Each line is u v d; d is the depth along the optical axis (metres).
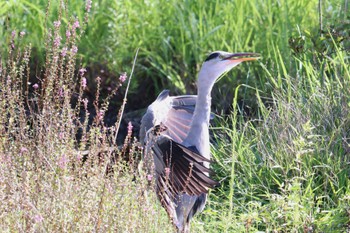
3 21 15.50
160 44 15.80
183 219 10.34
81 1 16.00
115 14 15.62
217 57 10.94
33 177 9.21
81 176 9.49
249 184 11.71
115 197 9.39
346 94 12.60
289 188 10.50
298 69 14.04
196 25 15.45
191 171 9.43
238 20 15.33
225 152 12.48
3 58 14.73
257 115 14.05
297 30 15.02
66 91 9.91
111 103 15.29
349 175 11.49
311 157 11.65
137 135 14.38
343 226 10.37
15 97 10.30
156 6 16.09
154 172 9.72
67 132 9.66
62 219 8.77
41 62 14.90
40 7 16.05
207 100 10.92
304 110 12.55
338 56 13.14
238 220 10.96
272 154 12.04
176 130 11.48
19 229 8.65
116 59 15.52
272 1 15.70
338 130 11.88
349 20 14.08
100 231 8.86
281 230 10.50
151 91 15.59
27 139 9.84
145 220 9.15
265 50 14.98
